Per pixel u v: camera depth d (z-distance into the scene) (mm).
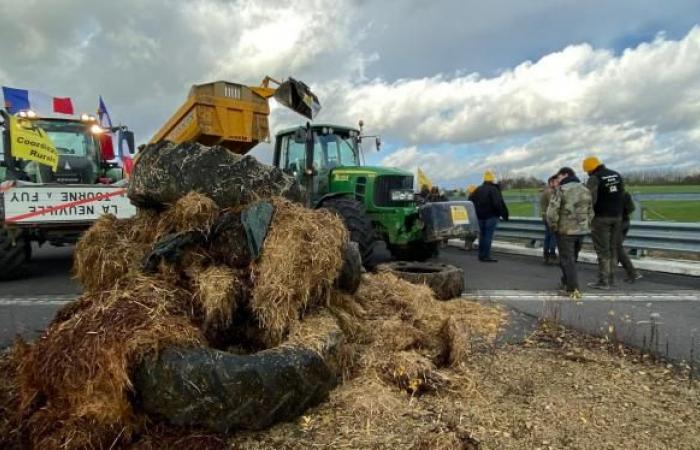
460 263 8391
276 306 2705
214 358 2176
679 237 7082
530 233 9719
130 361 2131
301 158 7996
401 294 4348
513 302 5164
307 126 7773
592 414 2512
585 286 6141
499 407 2588
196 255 2949
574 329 4125
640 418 2471
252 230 2928
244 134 5832
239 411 2172
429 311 4191
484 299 5293
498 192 8523
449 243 11758
